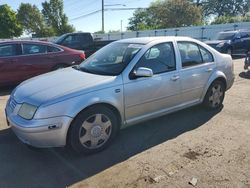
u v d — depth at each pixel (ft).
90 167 13.61
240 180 12.30
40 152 15.10
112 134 15.26
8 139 16.76
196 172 12.92
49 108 13.32
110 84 14.84
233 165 13.43
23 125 13.50
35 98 13.85
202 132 17.06
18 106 14.34
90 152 14.61
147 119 16.79
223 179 12.39
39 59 29.63
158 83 16.60
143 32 127.44
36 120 13.30
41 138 13.41
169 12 179.22
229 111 20.48
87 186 12.20
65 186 12.26
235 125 17.99
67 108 13.55
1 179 12.83
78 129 13.97
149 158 14.24
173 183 12.17
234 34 62.28
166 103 17.34
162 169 13.21
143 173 12.95
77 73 16.37
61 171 13.35
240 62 48.14
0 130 18.07
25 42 29.32
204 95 19.66
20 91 15.29
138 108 16.07
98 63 17.25
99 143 14.88
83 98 13.93
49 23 245.45
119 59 16.58
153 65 16.66
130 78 15.56
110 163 13.92
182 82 17.87
